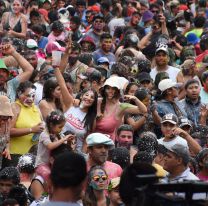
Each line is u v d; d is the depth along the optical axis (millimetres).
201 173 19469
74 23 38531
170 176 17578
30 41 32156
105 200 16781
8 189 17922
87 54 29406
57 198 11984
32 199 18078
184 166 17469
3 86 24234
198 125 24172
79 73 28188
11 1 43750
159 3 43344
